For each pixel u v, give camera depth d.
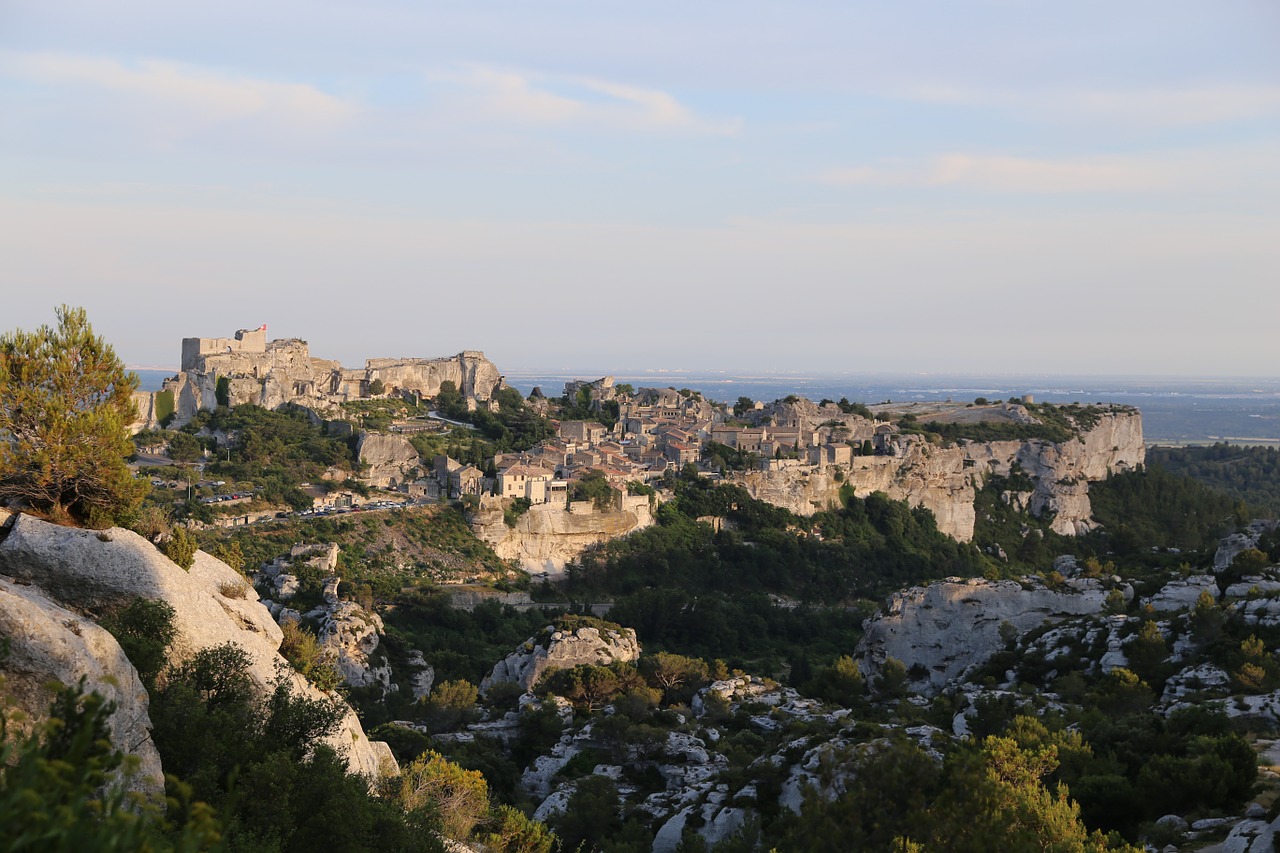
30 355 73.31
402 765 101.19
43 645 47.09
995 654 161.12
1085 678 144.00
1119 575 198.88
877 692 165.38
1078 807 71.38
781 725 141.12
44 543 63.72
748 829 93.31
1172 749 97.31
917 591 179.25
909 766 58.53
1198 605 146.75
